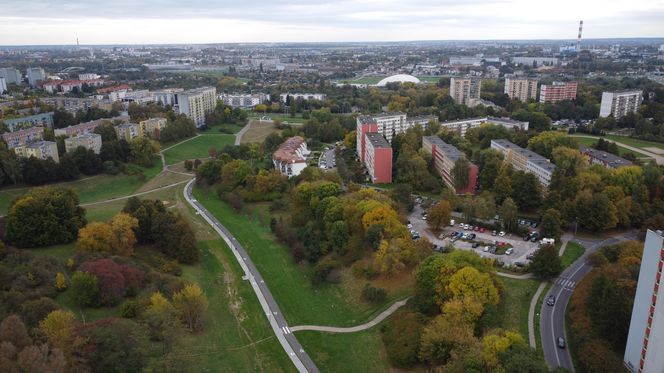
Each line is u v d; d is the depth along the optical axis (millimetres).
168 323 168375
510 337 152625
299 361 180125
